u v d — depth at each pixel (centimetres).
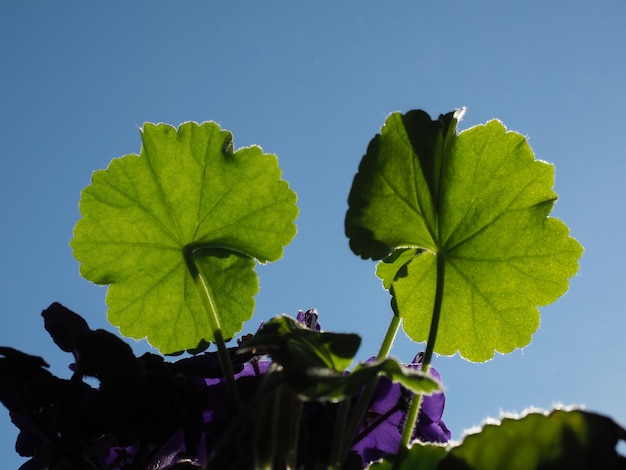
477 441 26
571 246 33
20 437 31
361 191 31
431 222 32
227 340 34
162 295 35
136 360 29
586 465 25
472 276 33
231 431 24
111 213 34
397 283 34
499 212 33
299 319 33
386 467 28
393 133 32
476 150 33
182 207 34
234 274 34
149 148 34
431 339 30
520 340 33
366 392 27
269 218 34
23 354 29
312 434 29
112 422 29
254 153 34
